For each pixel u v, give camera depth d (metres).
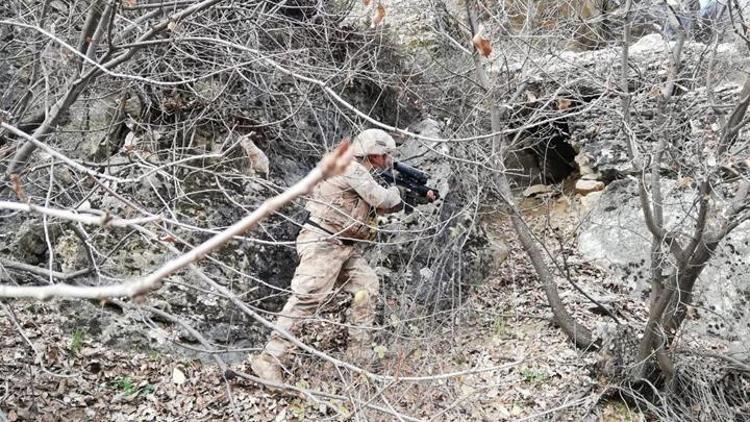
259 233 5.32
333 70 5.58
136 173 4.97
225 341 4.98
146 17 3.52
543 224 7.27
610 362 5.16
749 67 5.75
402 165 4.84
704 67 5.74
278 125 5.59
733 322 5.70
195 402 4.55
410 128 6.77
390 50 6.96
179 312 4.93
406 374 4.59
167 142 5.21
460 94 6.66
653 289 4.86
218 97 4.91
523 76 6.15
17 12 4.35
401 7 7.86
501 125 5.87
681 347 5.18
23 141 3.80
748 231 5.92
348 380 3.97
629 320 5.76
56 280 3.87
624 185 6.87
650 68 6.55
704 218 4.39
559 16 6.42
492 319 5.84
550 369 5.22
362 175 4.34
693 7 4.84
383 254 5.60
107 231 4.91
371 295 4.70
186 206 5.10
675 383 4.99
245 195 5.38
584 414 4.85
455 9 7.96
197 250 1.06
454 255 5.93
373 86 6.73
